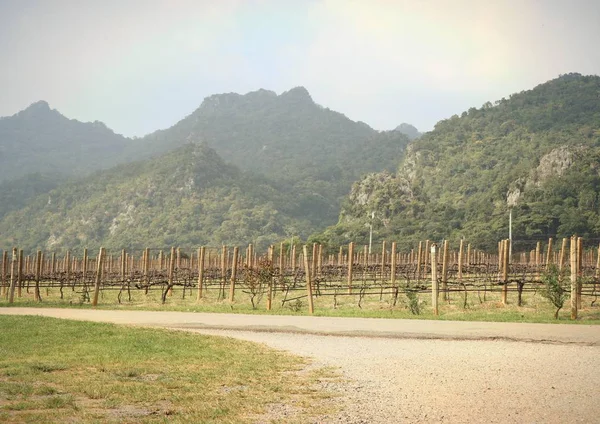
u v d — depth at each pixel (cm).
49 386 1489
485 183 16638
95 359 1825
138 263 8800
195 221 19375
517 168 15638
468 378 1577
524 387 1473
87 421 1209
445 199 16825
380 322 2681
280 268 4806
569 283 3142
